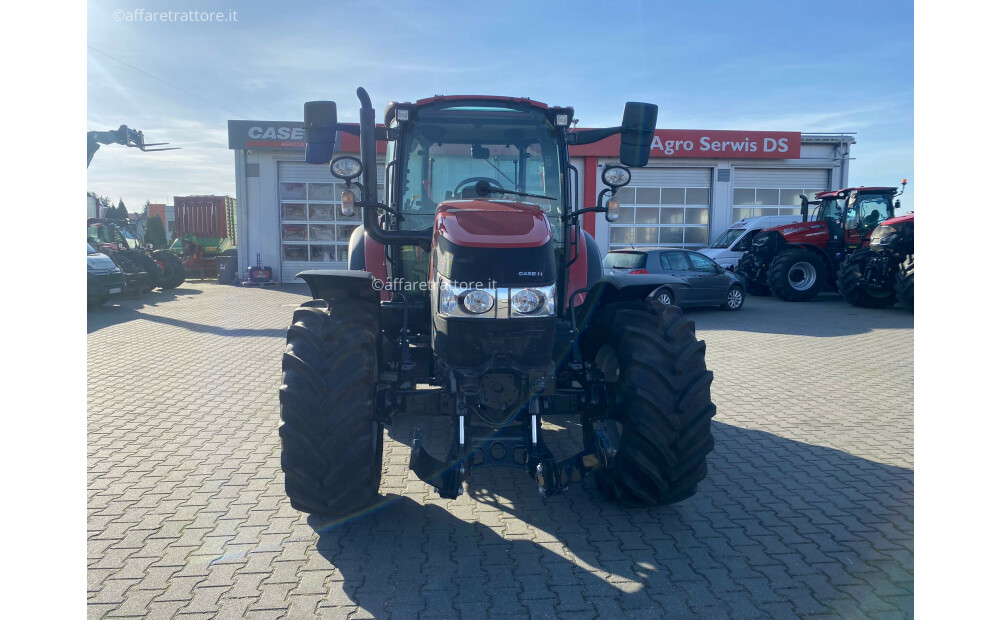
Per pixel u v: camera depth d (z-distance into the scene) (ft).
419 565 10.93
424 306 14.60
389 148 16.30
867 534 12.12
